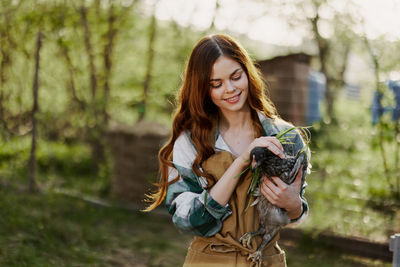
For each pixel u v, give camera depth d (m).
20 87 6.96
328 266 4.67
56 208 5.99
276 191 1.90
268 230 1.99
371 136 5.74
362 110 5.96
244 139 2.08
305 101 6.48
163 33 7.78
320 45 6.29
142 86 8.16
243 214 1.98
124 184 6.72
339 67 6.16
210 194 1.91
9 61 6.86
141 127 6.80
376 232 4.95
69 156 7.73
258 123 2.09
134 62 8.07
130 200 6.62
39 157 7.58
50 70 7.06
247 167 1.91
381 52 5.26
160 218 6.20
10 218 5.15
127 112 8.04
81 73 7.29
